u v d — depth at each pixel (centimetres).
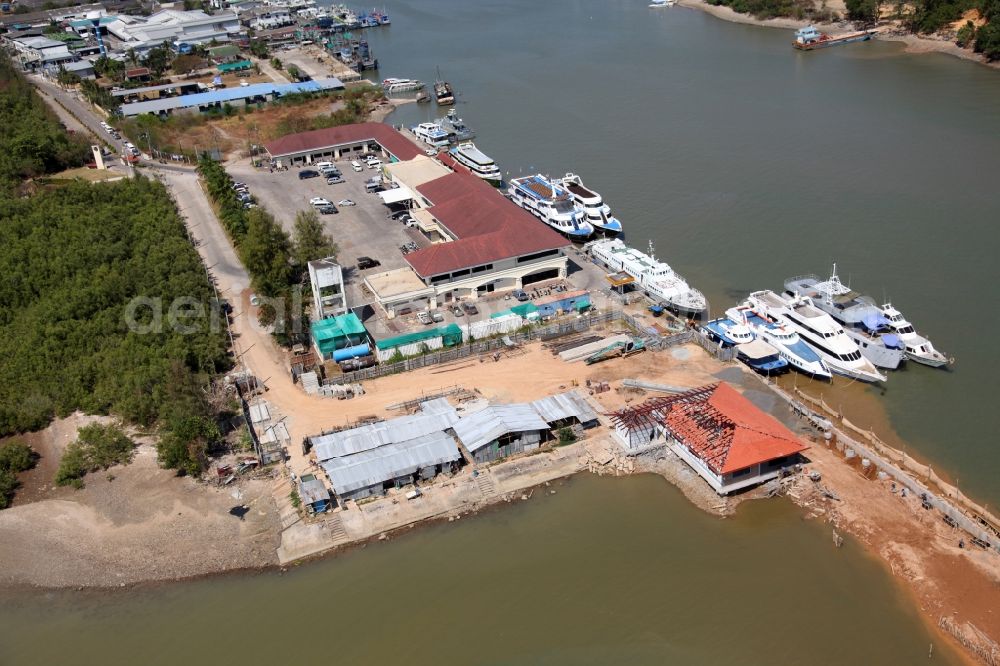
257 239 12638
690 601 7419
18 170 17675
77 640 7388
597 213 14262
